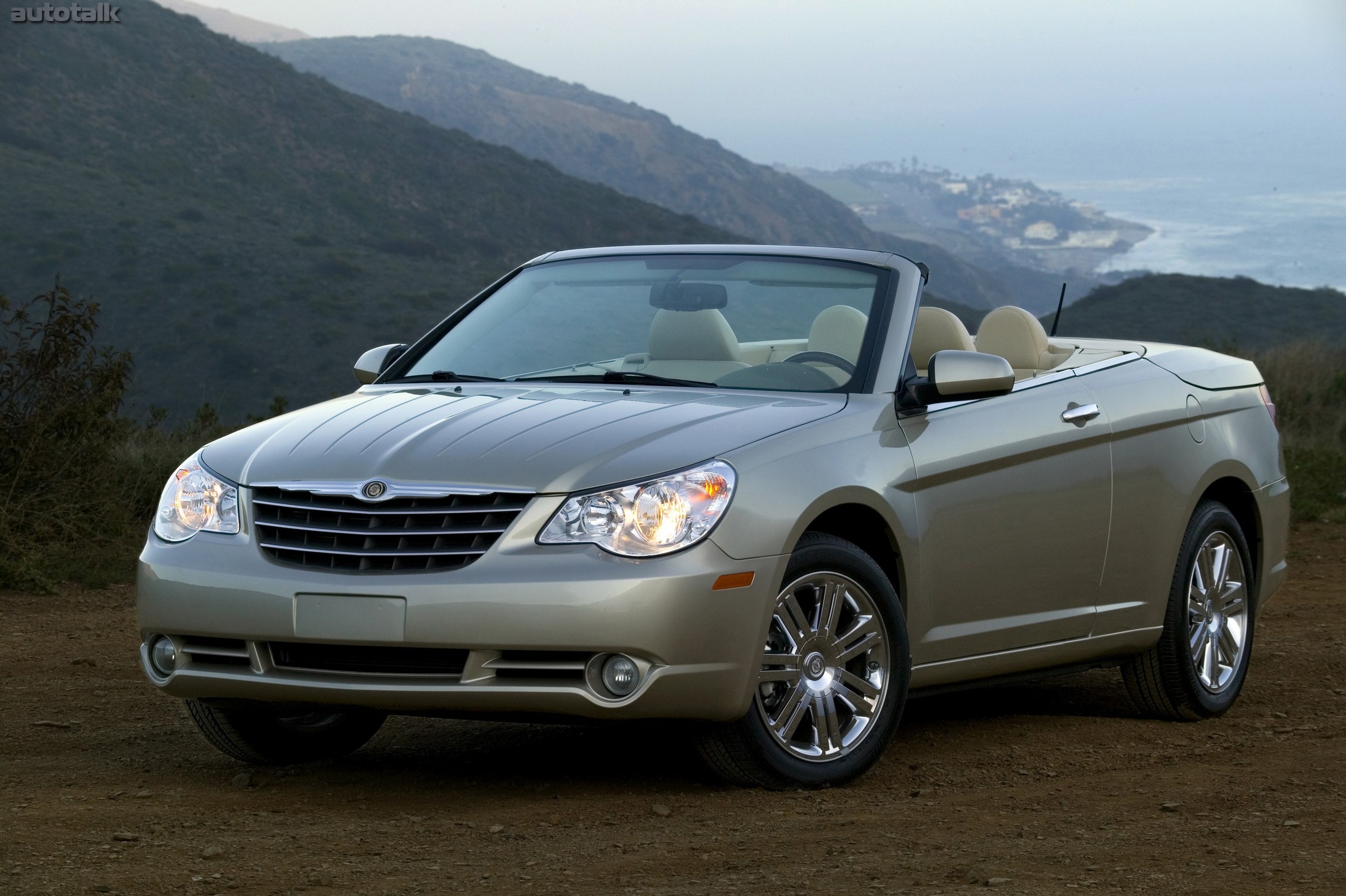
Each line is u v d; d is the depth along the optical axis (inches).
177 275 5497.1
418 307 5684.1
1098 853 189.9
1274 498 339.0
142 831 205.2
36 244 5541.3
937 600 252.5
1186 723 309.9
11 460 548.4
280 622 216.1
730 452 222.7
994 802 224.5
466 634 207.2
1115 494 288.5
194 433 725.9
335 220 7687.0
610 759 258.5
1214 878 176.7
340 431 239.1
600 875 180.7
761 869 182.9
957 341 307.4
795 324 271.4
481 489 213.9
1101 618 288.5
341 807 224.4
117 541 562.6
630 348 273.6
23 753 270.7
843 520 244.7
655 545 210.2
